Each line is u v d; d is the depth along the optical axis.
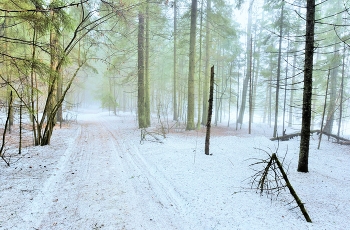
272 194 5.30
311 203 4.92
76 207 4.39
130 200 4.79
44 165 6.77
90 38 10.66
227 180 6.10
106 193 5.07
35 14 6.06
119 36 14.81
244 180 6.16
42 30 6.49
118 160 7.85
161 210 4.45
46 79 6.40
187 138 12.45
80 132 14.30
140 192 5.22
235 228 3.78
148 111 17.55
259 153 9.56
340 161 8.73
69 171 6.49
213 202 4.72
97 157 8.17
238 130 19.55
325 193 5.53
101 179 5.93
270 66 21.28
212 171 6.81
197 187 5.49
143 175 6.38
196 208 4.48
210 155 8.73
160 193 5.23
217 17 15.96
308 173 7.03
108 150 9.34
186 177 6.18
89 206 4.45
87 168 6.84
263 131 19.86
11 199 4.48
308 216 4.12
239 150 9.98
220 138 13.03
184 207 4.59
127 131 14.70
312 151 10.38
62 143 10.27
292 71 24.00
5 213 3.98
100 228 3.73
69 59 7.91
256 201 4.85
